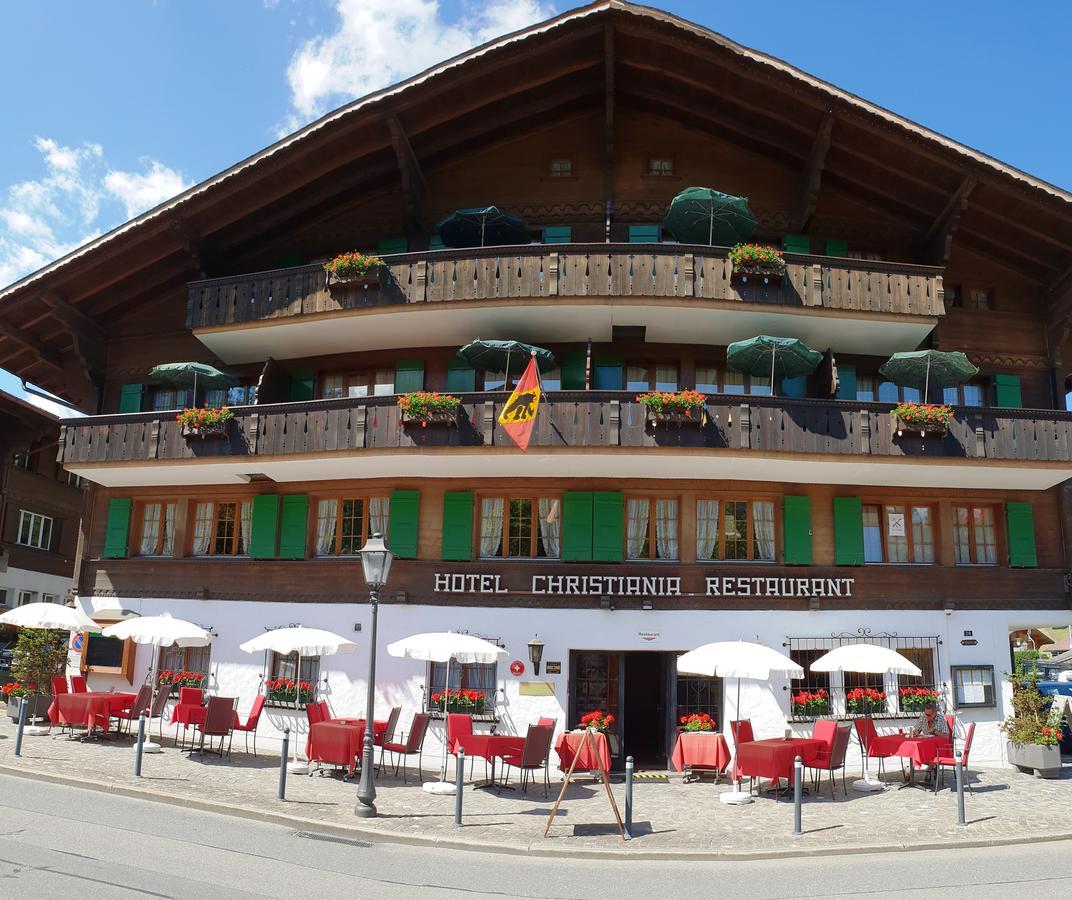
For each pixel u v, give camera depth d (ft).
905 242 69.21
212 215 68.74
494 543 61.93
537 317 62.34
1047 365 67.26
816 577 60.95
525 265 61.62
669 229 65.46
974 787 51.16
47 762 50.01
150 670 66.74
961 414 59.57
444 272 62.18
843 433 58.39
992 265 68.69
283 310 64.54
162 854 32.04
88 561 69.87
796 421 58.18
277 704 61.67
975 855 36.76
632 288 60.85
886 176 66.28
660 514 62.13
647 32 63.21
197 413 62.95
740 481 62.13
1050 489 64.85
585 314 61.87
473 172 70.95
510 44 63.52
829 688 59.72
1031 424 59.98
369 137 67.00
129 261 70.64
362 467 61.67
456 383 66.03
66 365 81.87
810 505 62.18
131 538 69.21
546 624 59.16
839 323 62.59
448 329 64.59
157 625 55.06
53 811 38.42
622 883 31.83
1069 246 64.23
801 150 67.41
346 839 37.17
